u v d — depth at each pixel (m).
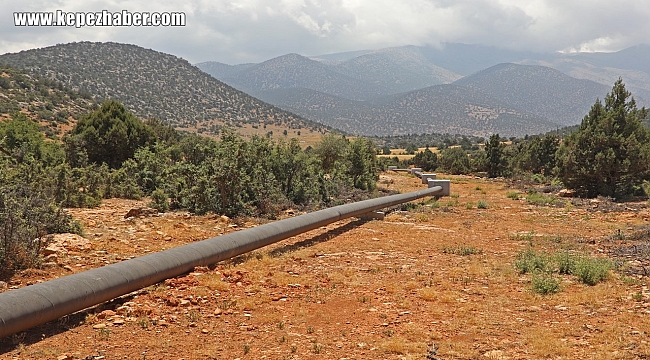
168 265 9.73
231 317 8.14
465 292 9.80
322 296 9.34
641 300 9.17
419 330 7.71
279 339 7.27
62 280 7.81
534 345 7.10
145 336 7.23
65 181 19.39
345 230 16.73
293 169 23.50
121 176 24.22
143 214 17.41
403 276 10.88
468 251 13.46
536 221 19.30
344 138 41.69
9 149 30.17
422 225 18.08
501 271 11.39
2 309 6.73
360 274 10.97
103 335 7.15
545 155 52.12
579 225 18.39
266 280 10.23
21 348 6.62
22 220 10.91
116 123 32.84
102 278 8.26
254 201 19.55
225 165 18.67
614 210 22.02
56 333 7.26
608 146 27.83
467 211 22.08
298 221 14.30
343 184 28.92
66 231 13.30
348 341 7.30
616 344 7.12
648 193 26.98
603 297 9.39
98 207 19.38
